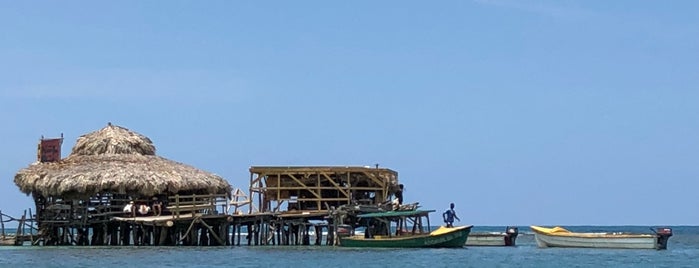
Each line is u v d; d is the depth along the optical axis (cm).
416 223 6556
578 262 5688
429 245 6225
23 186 6725
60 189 6456
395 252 5975
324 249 6144
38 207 6856
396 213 6041
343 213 6112
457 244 6278
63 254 5850
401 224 6588
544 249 6981
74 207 6588
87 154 7025
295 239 6638
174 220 6231
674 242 10638
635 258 6072
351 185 6419
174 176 6538
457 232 6225
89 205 6575
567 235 7025
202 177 6725
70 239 6838
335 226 6216
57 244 6812
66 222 6619
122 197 6550
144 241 6594
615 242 6869
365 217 6172
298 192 6444
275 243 6838
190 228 6288
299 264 5222
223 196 6544
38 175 6644
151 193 6444
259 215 6253
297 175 6400
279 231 6450
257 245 6431
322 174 6359
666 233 6762
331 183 6381
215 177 6875
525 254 6294
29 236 7075
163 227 6444
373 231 6531
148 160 6800
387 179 6512
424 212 6203
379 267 5109
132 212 6431
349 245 6231
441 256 5822
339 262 5316
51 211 6700
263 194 6450
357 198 6494
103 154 6944
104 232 6600
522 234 13538
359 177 6444
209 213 6444
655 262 5762
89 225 6638
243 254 5778
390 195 6769
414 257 5691
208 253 5869
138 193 6475
